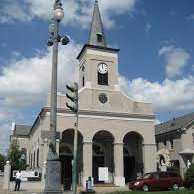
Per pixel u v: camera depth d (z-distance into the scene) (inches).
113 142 1425.9
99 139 1507.1
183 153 1636.3
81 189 1231.5
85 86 1451.8
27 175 1212.5
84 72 1529.3
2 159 2605.8
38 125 1594.5
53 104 491.5
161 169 1518.2
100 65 1515.7
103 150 1505.9
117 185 1364.4
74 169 494.0
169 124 1934.1
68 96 504.7
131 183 1147.9
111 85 1496.1
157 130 1988.2
